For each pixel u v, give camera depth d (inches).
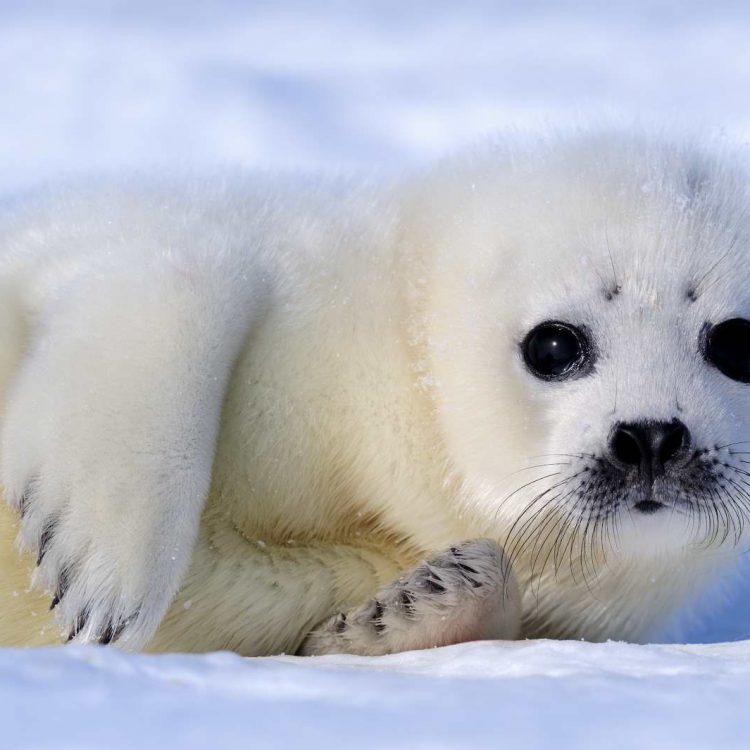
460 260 332.2
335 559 333.7
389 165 394.3
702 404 309.6
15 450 288.8
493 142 373.4
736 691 171.3
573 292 317.4
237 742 134.3
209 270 312.0
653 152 343.6
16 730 135.1
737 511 318.3
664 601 349.7
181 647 323.3
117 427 282.7
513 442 321.7
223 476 324.2
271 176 380.2
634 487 306.5
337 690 169.8
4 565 305.4
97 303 299.4
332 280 335.0
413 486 331.6
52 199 359.6
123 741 132.9
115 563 277.7
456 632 299.4
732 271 319.3
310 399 325.4
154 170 386.3
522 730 142.3
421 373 330.0
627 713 153.0
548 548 329.4
